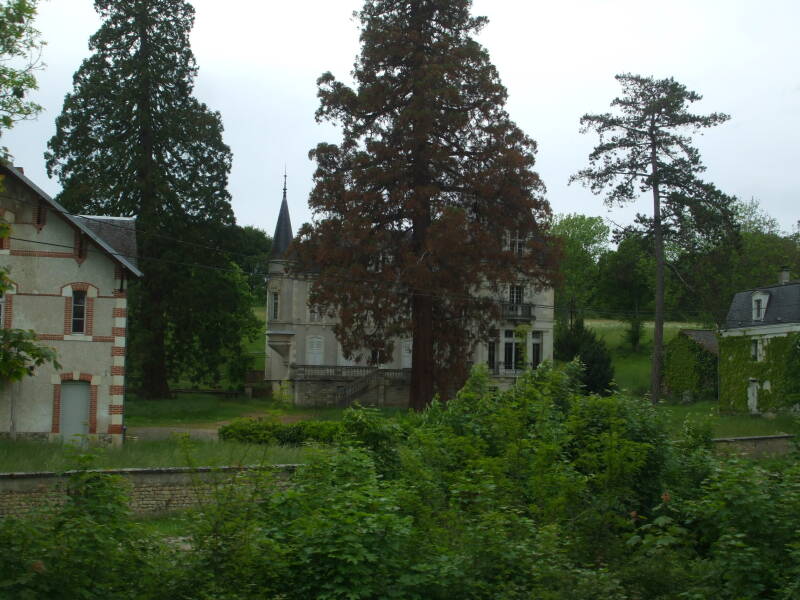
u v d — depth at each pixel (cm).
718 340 5378
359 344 4028
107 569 913
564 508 1376
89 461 1029
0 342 984
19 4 1284
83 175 4616
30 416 2955
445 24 4169
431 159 3962
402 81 4116
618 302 9019
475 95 4181
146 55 4725
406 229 4109
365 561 993
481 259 3984
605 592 1023
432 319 4091
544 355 5928
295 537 1028
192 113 4806
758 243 7494
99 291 3061
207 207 4834
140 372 4844
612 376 5888
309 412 4941
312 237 4103
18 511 1808
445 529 1184
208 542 999
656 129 4622
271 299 5959
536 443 1571
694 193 4572
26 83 1320
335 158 4188
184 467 2014
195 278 4747
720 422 3891
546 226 4166
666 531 1326
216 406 4822
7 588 831
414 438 1705
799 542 1100
